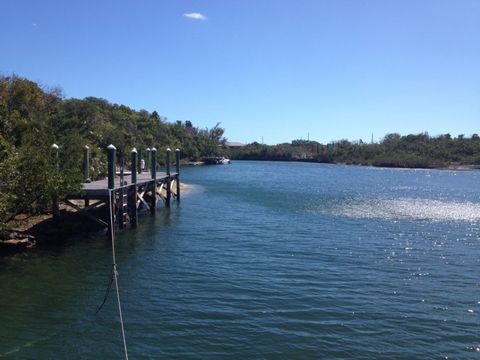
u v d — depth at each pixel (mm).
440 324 15250
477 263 23672
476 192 66250
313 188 68875
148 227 31812
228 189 63250
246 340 13742
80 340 13664
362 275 20953
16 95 55312
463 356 13031
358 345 13570
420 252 26062
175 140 141375
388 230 33125
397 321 15422
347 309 16391
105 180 34969
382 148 181375
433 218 39594
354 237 30188
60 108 69375
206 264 22250
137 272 20641
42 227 26109
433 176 109000
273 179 87188
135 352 12961
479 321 15562
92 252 23828
